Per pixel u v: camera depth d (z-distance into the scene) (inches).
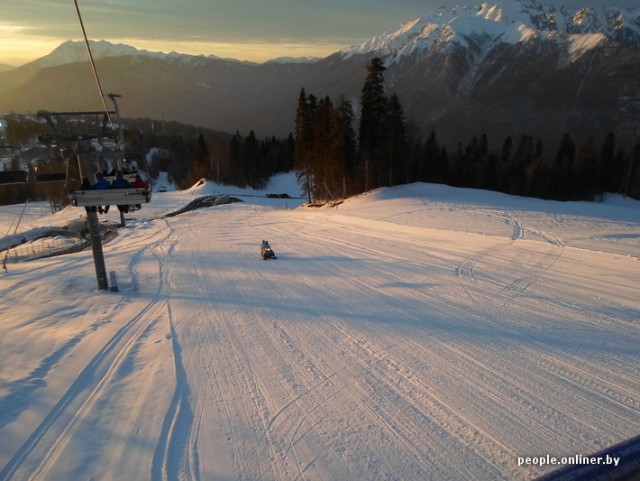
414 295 414.6
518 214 908.6
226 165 3742.6
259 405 227.6
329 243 801.6
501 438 186.5
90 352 319.0
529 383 232.5
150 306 443.2
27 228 1765.5
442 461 174.2
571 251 545.6
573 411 204.4
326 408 219.9
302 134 2065.7
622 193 2832.2
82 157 451.2
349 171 1855.3
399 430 197.0
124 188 445.7
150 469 181.8
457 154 3105.3
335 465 176.1
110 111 448.8
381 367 262.8
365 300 410.0
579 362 254.4
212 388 250.5
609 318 322.3
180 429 210.2
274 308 405.4
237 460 183.5
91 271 660.7
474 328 318.0
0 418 231.5
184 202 2490.2
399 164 1865.2
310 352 293.6
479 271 490.6
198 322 377.7
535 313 342.3
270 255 675.4
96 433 212.4
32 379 275.9
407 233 821.2
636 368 243.9
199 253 802.8
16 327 389.1
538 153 3112.7
